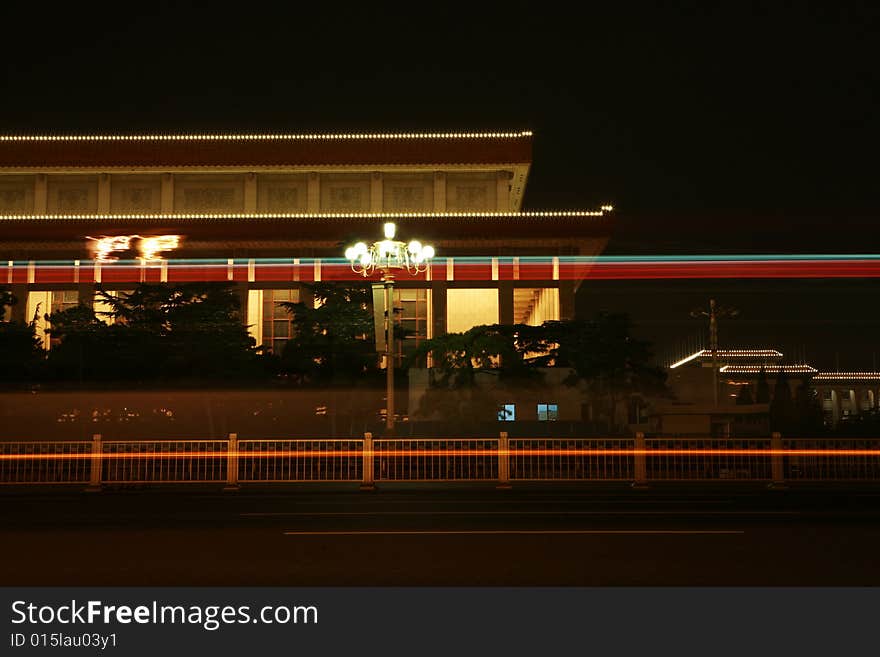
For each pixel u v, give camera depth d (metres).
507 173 58.38
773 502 16.39
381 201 58.00
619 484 20.81
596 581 8.57
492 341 33.53
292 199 58.25
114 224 51.69
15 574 9.08
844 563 9.44
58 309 53.38
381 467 20.78
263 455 20.59
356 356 36.19
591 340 34.09
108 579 8.80
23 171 57.22
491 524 12.75
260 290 53.56
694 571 9.02
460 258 52.59
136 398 34.56
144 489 20.34
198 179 58.34
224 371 35.16
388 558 9.83
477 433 32.66
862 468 20.39
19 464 21.23
